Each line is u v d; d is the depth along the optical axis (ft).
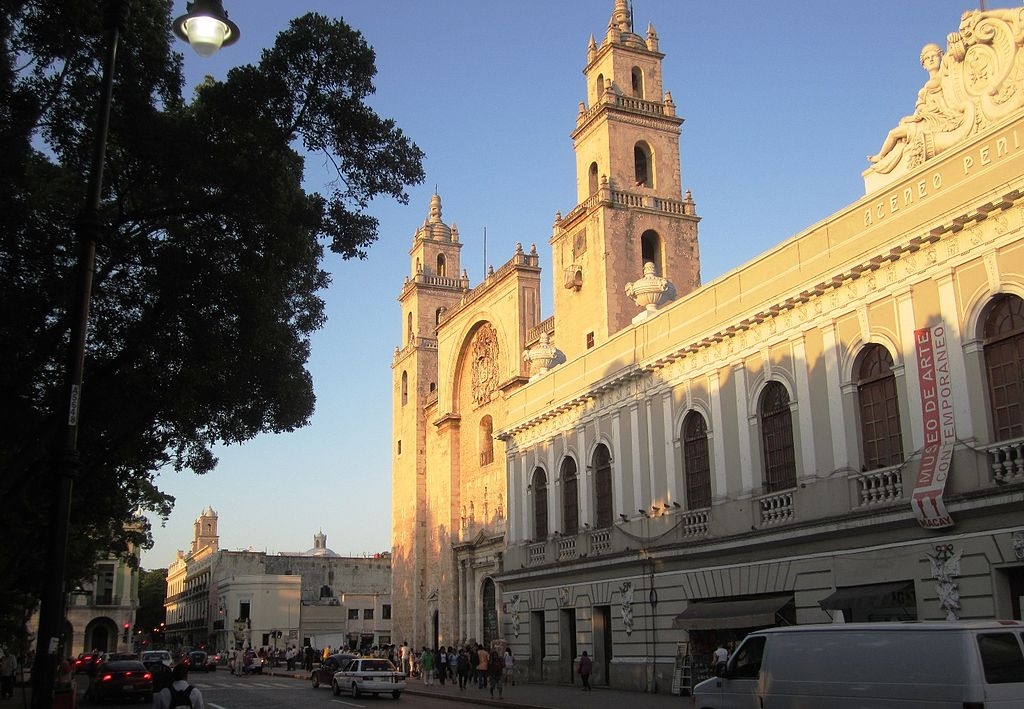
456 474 205.87
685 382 103.96
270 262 64.18
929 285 74.74
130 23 59.72
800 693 49.14
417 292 246.47
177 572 499.10
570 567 121.49
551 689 116.57
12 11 55.67
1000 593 65.87
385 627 351.46
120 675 112.68
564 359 152.25
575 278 165.89
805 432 85.66
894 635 45.09
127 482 92.84
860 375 81.46
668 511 104.27
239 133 60.70
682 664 97.86
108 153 60.90
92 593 273.33
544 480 137.80
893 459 77.00
